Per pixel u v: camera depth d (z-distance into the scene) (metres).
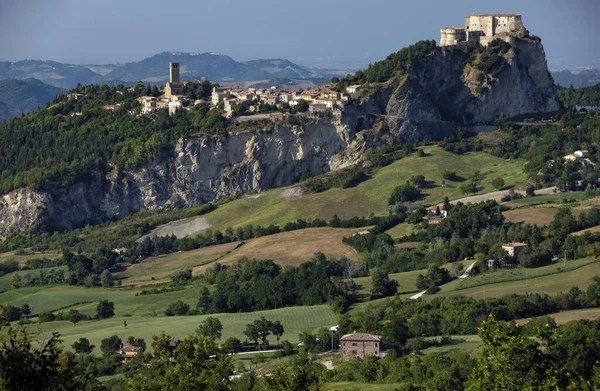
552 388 154.38
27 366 144.62
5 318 153.62
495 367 157.62
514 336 160.00
